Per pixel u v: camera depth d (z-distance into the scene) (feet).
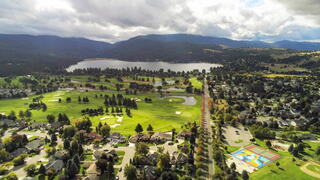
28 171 246.68
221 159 271.08
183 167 260.21
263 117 479.41
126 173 233.14
